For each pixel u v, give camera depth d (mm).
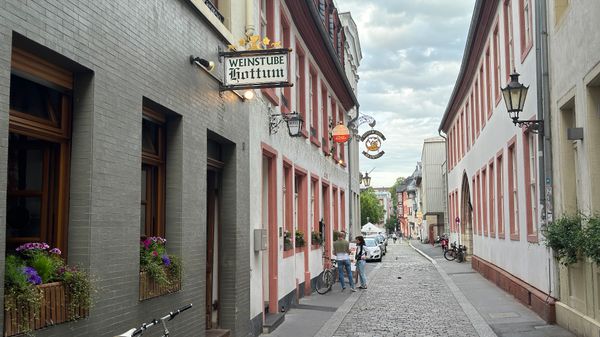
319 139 19266
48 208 5391
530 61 13609
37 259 4781
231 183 10133
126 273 5969
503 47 17500
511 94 12023
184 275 7559
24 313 4375
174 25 7379
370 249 37281
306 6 15172
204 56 8398
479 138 24000
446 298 17094
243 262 10469
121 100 5945
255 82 8859
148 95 6574
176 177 7562
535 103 13094
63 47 4977
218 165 9914
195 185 8016
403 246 73188
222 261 10078
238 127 10242
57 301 4797
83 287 5051
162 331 6852
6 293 4270
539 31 12180
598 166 9562
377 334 11477
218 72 8953
